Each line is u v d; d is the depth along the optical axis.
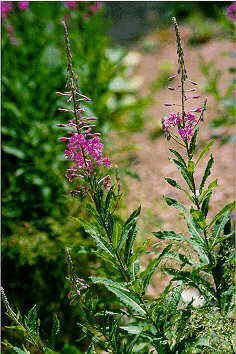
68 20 6.72
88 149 3.07
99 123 6.27
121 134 6.94
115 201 3.30
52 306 5.10
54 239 5.15
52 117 6.08
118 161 6.43
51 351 2.91
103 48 7.03
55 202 5.54
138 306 3.08
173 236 3.12
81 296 3.13
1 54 6.25
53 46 6.53
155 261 3.01
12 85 6.10
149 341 3.46
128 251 3.17
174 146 6.98
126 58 9.55
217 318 2.98
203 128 7.46
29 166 5.71
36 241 5.14
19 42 6.44
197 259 3.54
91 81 6.44
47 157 5.77
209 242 3.14
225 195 6.39
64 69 6.28
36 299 5.19
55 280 5.22
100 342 3.21
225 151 7.11
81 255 5.07
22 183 5.70
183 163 3.03
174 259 3.27
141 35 10.59
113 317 3.62
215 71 8.57
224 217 3.22
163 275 3.47
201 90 8.17
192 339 3.07
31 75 6.17
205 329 2.98
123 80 8.12
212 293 3.19
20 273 5.34
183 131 2.97
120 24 11.02
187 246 3.40
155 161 7.20
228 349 2.93
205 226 3.02
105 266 4.86
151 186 6.73
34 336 3.04
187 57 9.41
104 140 6.16
